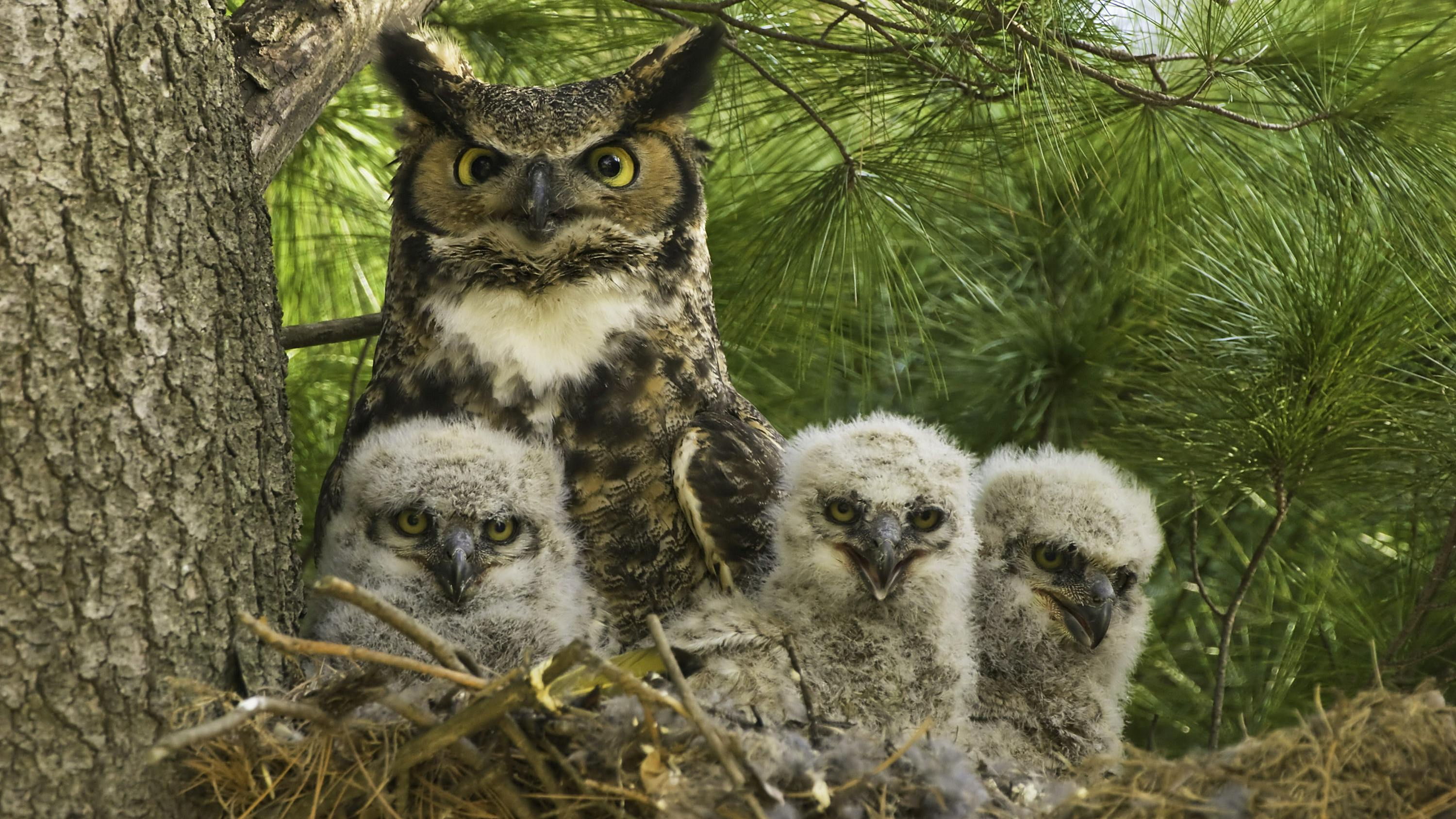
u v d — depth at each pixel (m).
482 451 6.61
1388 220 7.55
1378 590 8.45
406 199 7.33
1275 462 7.38
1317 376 7.34
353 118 9.48
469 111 7.20
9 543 4.60
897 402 9.52
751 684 6.14
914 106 8.39
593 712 5.15
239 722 4.45
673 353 7.29
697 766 5.03
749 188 8.90
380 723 4.89
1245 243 7.86
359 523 6.65
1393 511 8.20
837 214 8.28
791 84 8.53
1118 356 9.20
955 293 9.61
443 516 6.49
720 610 6.47
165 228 5.07
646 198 7.27
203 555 5.02
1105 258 9.22
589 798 4.95
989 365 9.51
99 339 4.83
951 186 8.55
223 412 5.19
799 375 9.35
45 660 4.62
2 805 4.55
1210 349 8.06
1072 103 7.46
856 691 6.47
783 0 8.52
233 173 5.48
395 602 6.39
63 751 4.64
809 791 5.16
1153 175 8.35
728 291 8.75
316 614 6.69
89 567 4.72
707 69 7.45
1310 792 5.19
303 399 9.31
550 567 6.69
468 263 7.14
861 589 6.61
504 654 6.42
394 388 7.29
